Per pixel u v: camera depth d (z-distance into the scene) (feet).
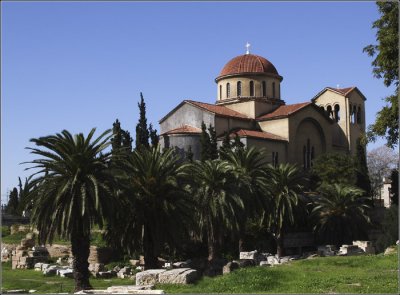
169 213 147.33
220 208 169.17
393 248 144.77
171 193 149.69
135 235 148.87
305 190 276.00
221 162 178.40
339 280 90.22
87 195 125.29
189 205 153.69
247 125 302.04
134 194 139.54
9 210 350.02
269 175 207.10
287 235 238.68
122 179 139.13
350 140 338.95
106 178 129.90
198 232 174.29
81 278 127.65
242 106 312.71
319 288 84.28
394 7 136.77
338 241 236.02
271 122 299.99
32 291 129.70
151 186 147.74
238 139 245.65
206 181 172.45
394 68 136.36
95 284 146.92
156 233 146.92
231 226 171.63
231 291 87.66
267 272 98.89
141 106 256.73
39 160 126.31
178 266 166.91
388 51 135.44
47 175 126.93
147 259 148.77
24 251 216.33
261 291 85.76
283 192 211.61
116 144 243.81
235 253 210.59
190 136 270.67
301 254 227.81
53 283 150.41
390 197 293.23
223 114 287.28
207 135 247.70
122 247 157.58
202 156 244.63
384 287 82.53
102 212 127.03
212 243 172.76
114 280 160.04
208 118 285.64
